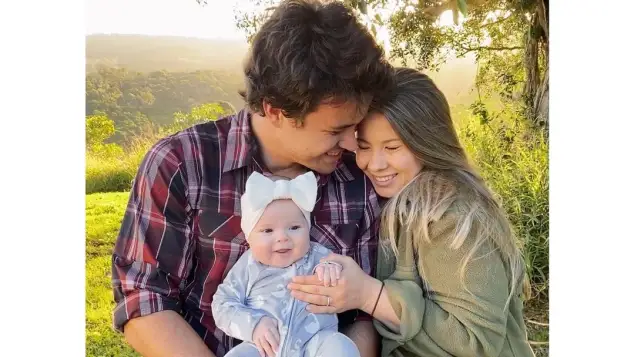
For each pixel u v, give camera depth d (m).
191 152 1.79
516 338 1.89
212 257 1.80
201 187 1.79
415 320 1.76
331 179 1.90
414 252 1.84
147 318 1.73
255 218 1.70
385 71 1.71
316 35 1.58
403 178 1.89
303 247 1.74
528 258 2.71
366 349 1.82
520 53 2.73
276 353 1.64
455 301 1.76
